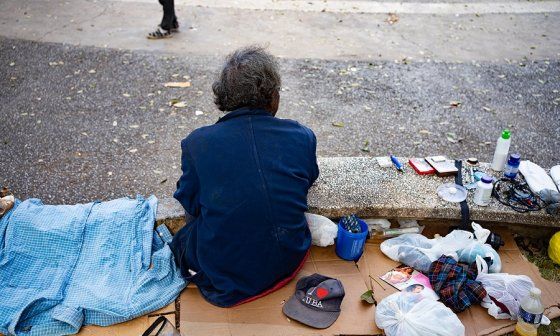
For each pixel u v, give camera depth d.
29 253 2.90
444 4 8.55
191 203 2.74
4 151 4.27
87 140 4.48
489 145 4.67
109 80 5.51
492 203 3.27
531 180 3.46
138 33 6.73
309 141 2.73
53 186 3.88
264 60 2.59
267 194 2.53
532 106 5.39
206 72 5.77
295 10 7.91
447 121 5.04
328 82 5.70
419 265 3.02
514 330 2.71
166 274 2.86
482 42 7.05
